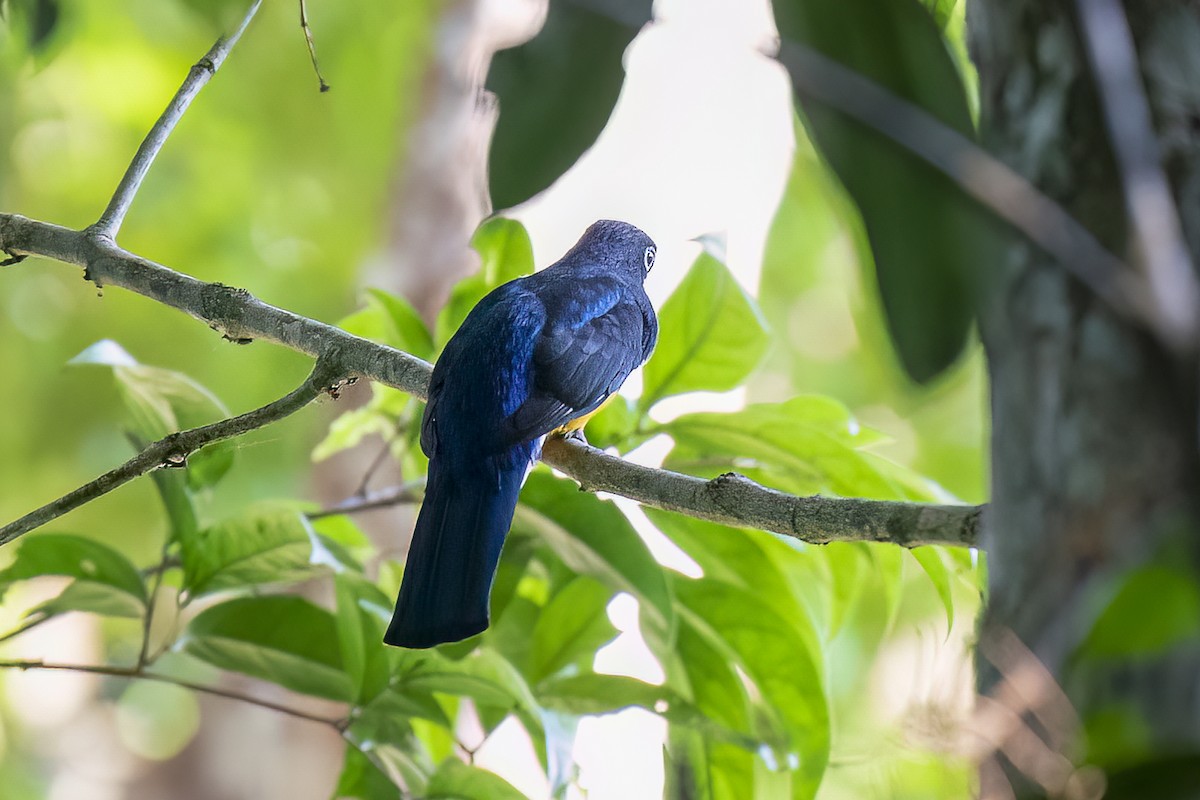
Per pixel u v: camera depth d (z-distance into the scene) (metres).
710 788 8.60
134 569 8.03
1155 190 3.00
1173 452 2.98
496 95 4.34
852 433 8.57
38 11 9.47
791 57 3.26
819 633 8.64
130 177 7.85
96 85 22.23
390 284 21.08
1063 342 3.20
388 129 21.81
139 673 7.85
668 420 8.42
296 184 22.62
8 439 22.12
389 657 7.93
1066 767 3.08
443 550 6.88
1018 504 3.30
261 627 8.14
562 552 7.96
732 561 8.41
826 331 19.52
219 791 21.61
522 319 7.72
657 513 8.37
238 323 7.39
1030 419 3.28
